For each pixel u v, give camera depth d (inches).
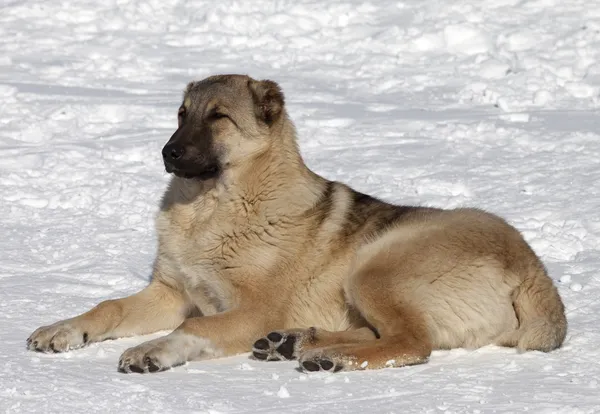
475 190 680.4
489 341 400.2
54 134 844.6
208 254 418.6
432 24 1277.1
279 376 357.4
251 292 413.4
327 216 426.0
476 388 335.3
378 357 369.7
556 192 668.1
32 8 1378.0
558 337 388.5
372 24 1307.8
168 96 989.2
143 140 818.2
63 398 315.0
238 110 428.5
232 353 396.8
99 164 753.6
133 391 328.8
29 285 484.4
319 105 954.7
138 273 517.7
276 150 432.1
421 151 785.6
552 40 1200.8
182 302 439.8
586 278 497.7
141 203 661.9
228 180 424.2
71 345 390.3
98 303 454.6
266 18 1330.0
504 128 843.4
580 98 991.0
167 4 1407.5
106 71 1113.4
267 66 1155.3
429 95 1014.4
